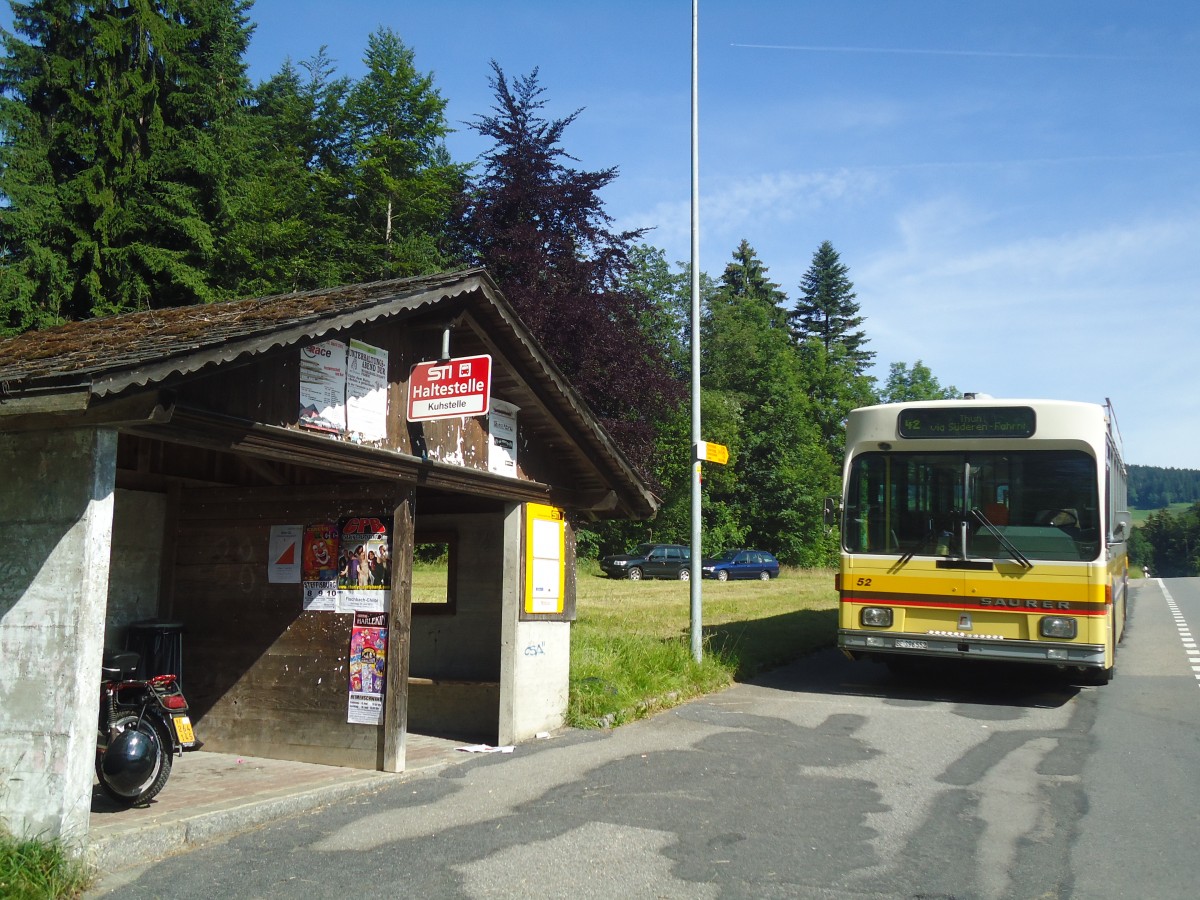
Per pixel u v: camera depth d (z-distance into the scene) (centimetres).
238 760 835
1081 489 1149
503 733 930
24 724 547
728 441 5375
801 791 753
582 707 1045
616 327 2488
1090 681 1323
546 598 998
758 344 5959
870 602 1215
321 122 4075
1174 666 1498
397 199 3791
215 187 3191
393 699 800
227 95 3319
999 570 1160
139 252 2930
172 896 519
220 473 963
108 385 504
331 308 699
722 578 4050
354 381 756
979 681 1355
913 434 1217
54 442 563
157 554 911
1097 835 646
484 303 860
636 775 801
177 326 705
